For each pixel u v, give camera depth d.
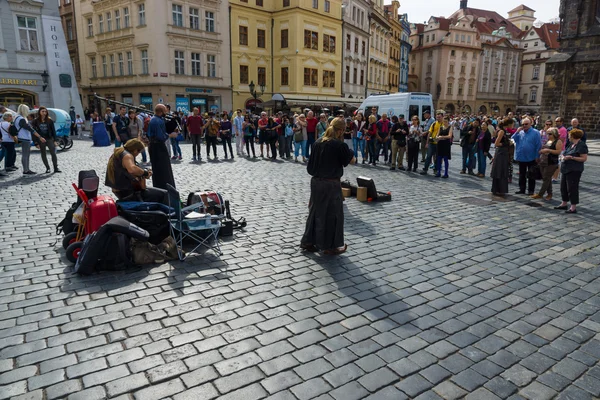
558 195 10.01
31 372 3.03
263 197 8.95
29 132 11.17
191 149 19.31
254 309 4.00
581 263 5.44
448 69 77.50
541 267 5.27
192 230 5.28
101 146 20.19
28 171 11.26
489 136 12.17
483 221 7.42
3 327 3.60
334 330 3.66
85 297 4.17
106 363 3.14
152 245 5.16
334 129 5.25
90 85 40.34
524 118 9.78
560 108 31.42
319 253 5.55
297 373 3.06
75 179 10.61
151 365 3.12
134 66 35.12
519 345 3.51
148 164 13.88
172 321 3.75
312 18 41.16
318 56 42.66
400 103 19.44
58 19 27.12
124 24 35.44
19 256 5.22
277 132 15.89
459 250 5.83
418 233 6.57
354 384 2.96
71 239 5.36
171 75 34.09
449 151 12.09
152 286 4.44
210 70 36.94
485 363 3.25
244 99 40.09
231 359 3.21
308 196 9.14
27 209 7.52
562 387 3.00
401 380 3.03
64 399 2.76
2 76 25.45
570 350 3.46
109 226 4.69
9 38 25.45
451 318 3.93
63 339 3.44
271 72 42.16
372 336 3.58
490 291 4.54
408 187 10.57
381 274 4.91
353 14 47.66
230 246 5.76
